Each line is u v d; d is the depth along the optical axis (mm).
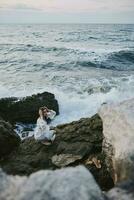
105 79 22812
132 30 96000
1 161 9617
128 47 44688
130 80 22375
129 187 4426
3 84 21844
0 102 15562
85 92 19375
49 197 3916
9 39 59062
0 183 4188
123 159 6832
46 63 30734
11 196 3982
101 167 8664
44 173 4312
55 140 10109
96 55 34812
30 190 4008
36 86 21203
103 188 8219
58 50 39656
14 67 29062
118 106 8773
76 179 4215
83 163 9047
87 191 4066
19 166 9148
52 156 9461
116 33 77375
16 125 15203
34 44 47344
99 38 60281
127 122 7875
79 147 9516
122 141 7391
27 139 10734
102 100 18266
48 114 10281
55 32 81000
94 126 10289
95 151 9422
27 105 15656
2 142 9719
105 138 8508
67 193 3988
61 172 4355
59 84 21609
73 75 24984
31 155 9633
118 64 31344
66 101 17969
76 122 11008
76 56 34812
